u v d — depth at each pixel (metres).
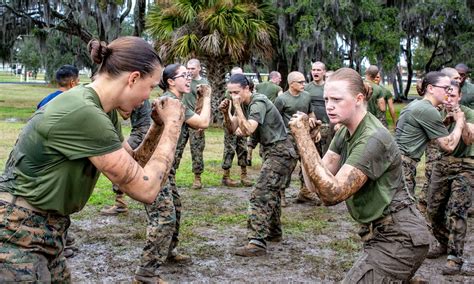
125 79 2.18
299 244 5.51
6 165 2.21
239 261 4.94
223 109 5.03
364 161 2.57
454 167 4.61
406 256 2.65
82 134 2.08
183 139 6.09
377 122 2.70
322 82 7.96
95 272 4.60
